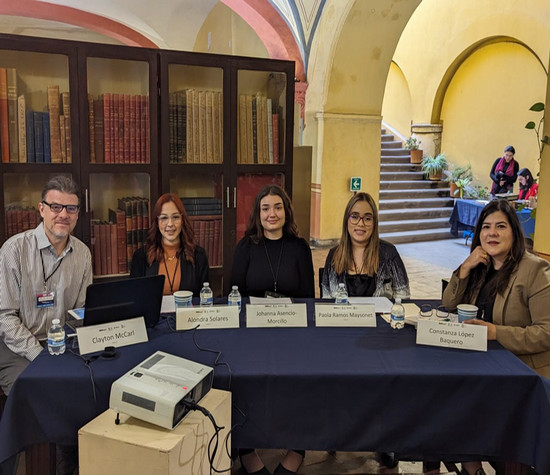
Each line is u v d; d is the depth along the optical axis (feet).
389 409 6.41
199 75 11.60
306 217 20.22
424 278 21.48
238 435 6.42
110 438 5.31
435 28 35.45
